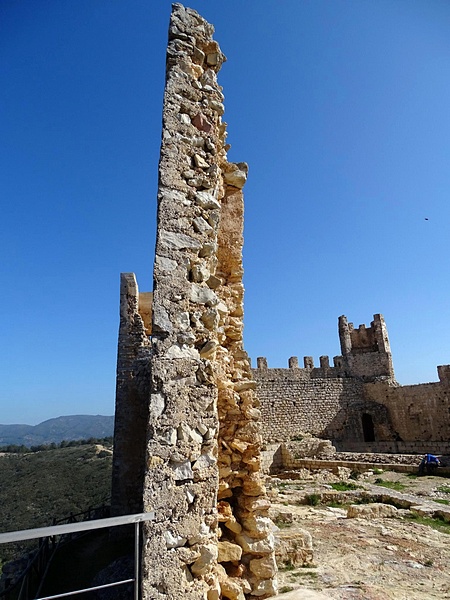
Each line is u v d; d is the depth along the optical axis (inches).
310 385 1363.2
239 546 192.9
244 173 267.9
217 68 253.8
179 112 222.1
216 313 198.1
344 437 1364.4
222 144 264.2
